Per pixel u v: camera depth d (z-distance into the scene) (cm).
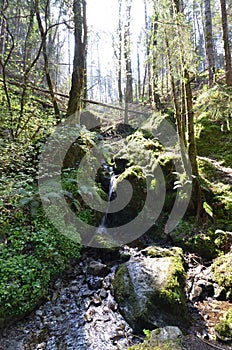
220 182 490
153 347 217
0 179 365
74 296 327
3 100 508
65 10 553
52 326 280
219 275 331
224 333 247
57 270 349
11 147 430
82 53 568
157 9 445
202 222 439
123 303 299
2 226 343
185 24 409
